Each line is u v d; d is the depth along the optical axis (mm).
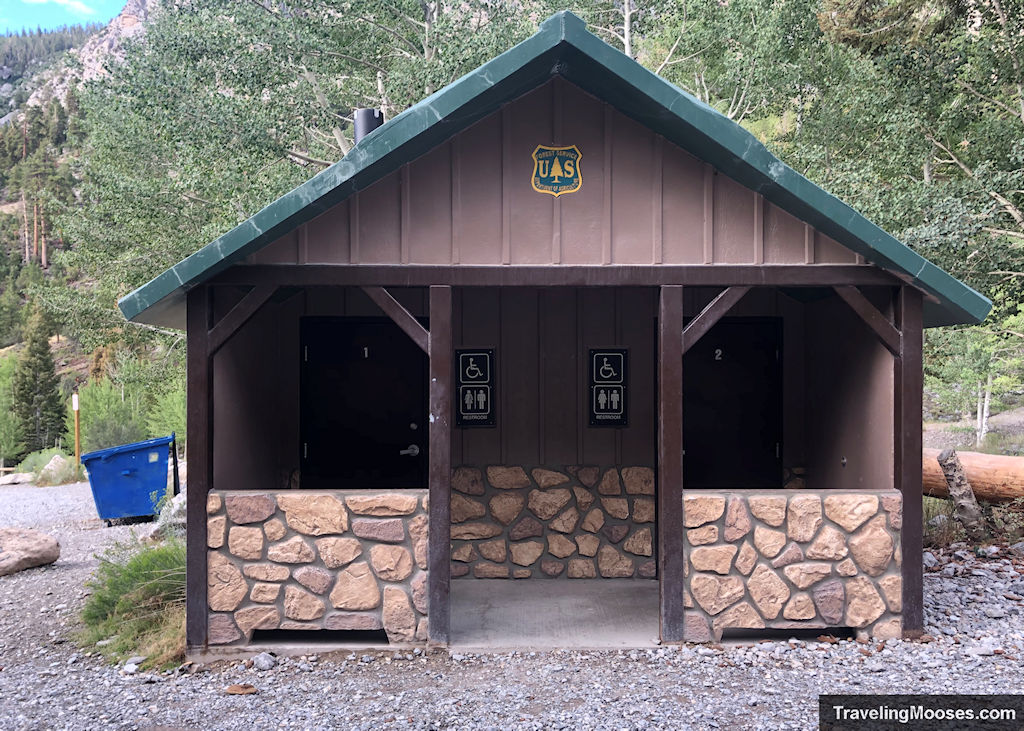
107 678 5254
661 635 5539
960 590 6684
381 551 5449
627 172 5438
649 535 7652
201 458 5418
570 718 4367
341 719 4426
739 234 5453
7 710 4730
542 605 6660
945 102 15023
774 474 7715
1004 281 13672
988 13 14391
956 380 20297
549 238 5414
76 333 21531
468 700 4664
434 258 5402
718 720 4301
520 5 17703
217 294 5637
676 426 5496
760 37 16875
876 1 15742
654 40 19984
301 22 16375
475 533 7637
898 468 5570
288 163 18094
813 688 4746
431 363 5422
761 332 7754
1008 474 8547
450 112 4891
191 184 16109
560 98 5426
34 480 20641
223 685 5000
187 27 16594
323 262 5375
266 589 5414
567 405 7715
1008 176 12961
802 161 15250
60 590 7789
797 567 5492
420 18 17641
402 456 7688
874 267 5477
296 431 7656
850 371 6488
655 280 5422
